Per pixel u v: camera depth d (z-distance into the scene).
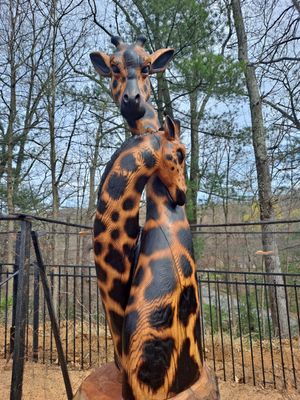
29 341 5.37
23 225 2.39
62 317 7.63
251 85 9.30
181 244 1.75
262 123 9.23
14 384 2.17
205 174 10.30
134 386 1.53
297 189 10.53
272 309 7.61
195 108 9.66
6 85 10.27
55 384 4.00
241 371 4.44
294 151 9.27
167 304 1.60
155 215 1.80
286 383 4.07
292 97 9.42
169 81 8.44
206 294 10.75
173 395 1.55
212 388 1.71
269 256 8.45
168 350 1.56
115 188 1.78
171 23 8.23
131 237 1.79
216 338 5.71
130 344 1.56
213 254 13.10
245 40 9.73
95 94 9.20
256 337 6.44
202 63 7.59
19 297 2.27
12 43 9.76
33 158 11.11
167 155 1.83
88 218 13.15
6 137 10.40
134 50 2.08
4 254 10.32
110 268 1.77
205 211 12.40
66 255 11.97
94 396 1.71
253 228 13.41
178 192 1.84
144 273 1.66
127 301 1.75
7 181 10.65
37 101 10.37
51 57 9.48
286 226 12.65
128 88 1.96
